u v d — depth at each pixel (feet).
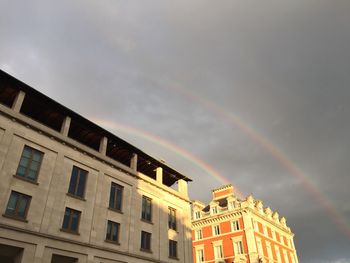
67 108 88.43
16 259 65.57
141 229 98.78
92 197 86.28
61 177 80.12
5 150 69.97
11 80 77.46
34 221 69.46
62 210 76.69
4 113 72.74
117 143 105.29
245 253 164.45
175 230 115.24
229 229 178.81
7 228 63.98
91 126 96.53
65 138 85.10
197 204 207.21
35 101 86.33
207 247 183.62
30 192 71.41
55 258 73.36
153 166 122.31
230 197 189.98
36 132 78.69
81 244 77.10
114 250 85.10
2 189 66.28
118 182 97.81
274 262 180.45
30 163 75.00
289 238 221.25
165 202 115.44
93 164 91.09
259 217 187.42
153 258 97.86
